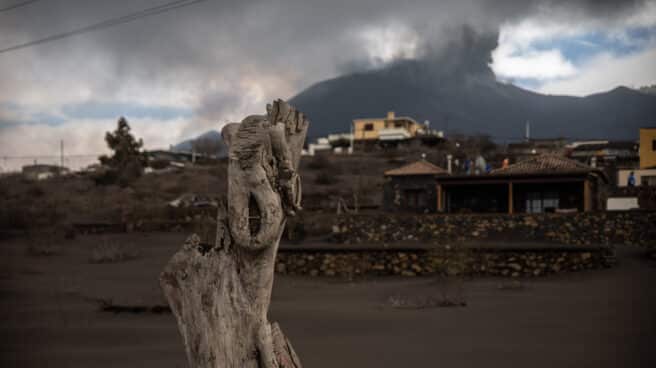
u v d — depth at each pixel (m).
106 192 74.69
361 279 27.50
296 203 3.97
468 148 98.88
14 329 13.30
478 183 42.56
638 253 29.97
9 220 45.22
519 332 13.27
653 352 10.66
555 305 17.53
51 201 59.59
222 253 4.07
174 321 14.79
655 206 44.12
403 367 9.96
